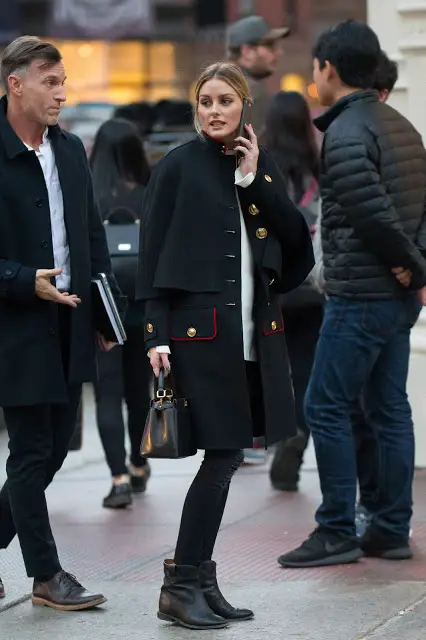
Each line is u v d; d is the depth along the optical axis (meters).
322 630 9.89
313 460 17.39
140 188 15.18
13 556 12.57
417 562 11.98
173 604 10.02
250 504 14.69
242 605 10.62
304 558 11.88
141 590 11.24
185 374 9.71
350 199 11.26
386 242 11.27
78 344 10.46
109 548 12.98
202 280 9.67
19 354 10.29
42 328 10.34
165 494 15.60
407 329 12.07
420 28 15.73
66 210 10.47
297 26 44.53
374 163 11.33
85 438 19.91
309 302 14.78
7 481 10.76
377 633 9.80
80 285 10.50
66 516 14.58
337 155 11.30
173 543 13.14
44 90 10.19
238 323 9.72
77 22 29.58
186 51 33.53
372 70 11.72
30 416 10.36
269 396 9.84
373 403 12.20
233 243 9.76
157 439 9.50
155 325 9.73
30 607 10.70
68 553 12.81
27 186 10.30
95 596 10.60
